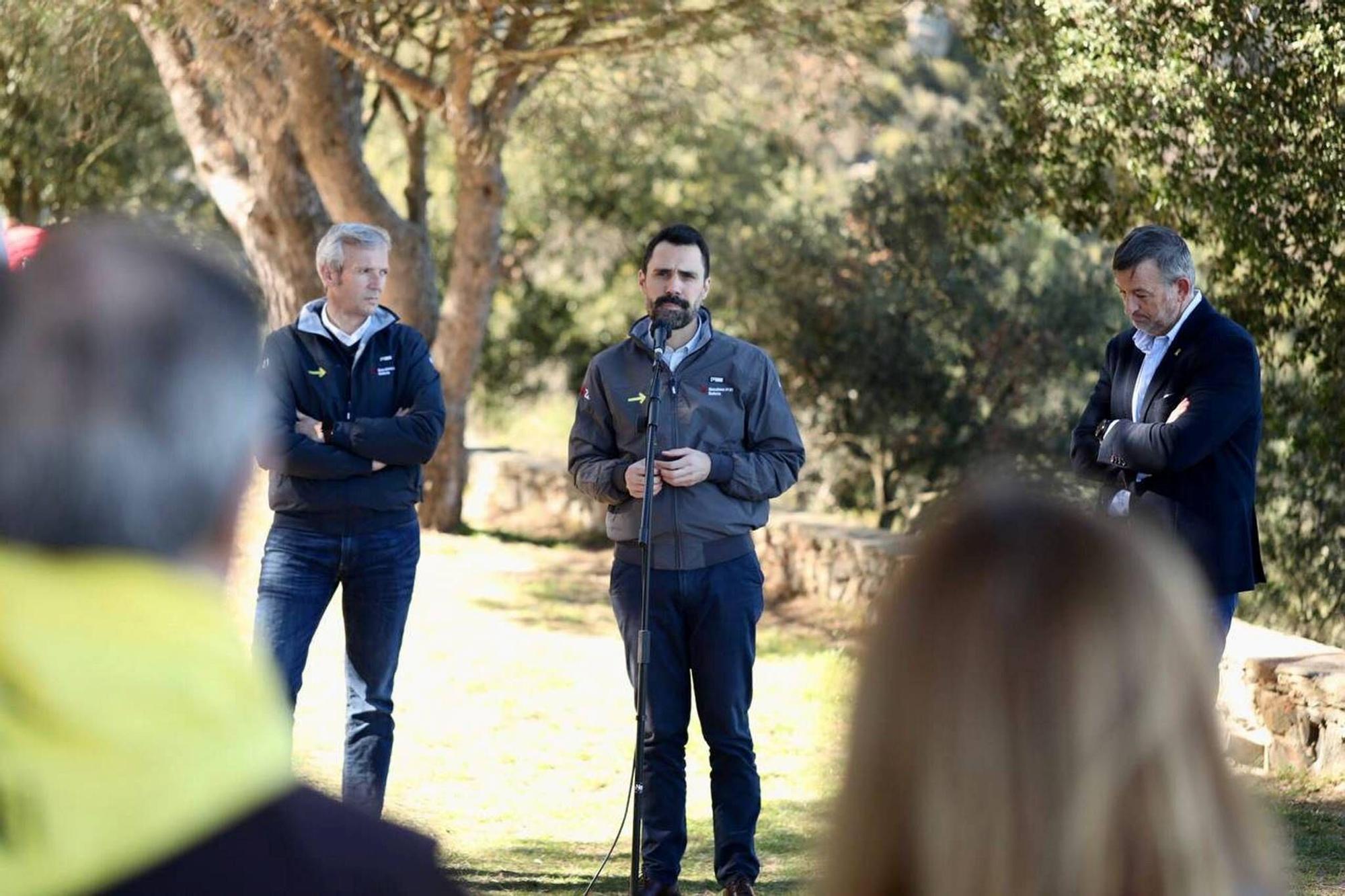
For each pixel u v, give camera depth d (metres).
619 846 6.83
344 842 1.34
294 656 5.72
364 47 12.82
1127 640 1.25
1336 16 8.62
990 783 1.24
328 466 5.66
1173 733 1.25
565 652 11.70
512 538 16.83
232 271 1.42
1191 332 5.79
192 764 1.25
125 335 1.32
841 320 18.28
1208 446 5.57
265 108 13.94
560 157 19.22
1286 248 9.31
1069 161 10.38
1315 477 10.95
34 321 1.33
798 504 19.69
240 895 1.25
